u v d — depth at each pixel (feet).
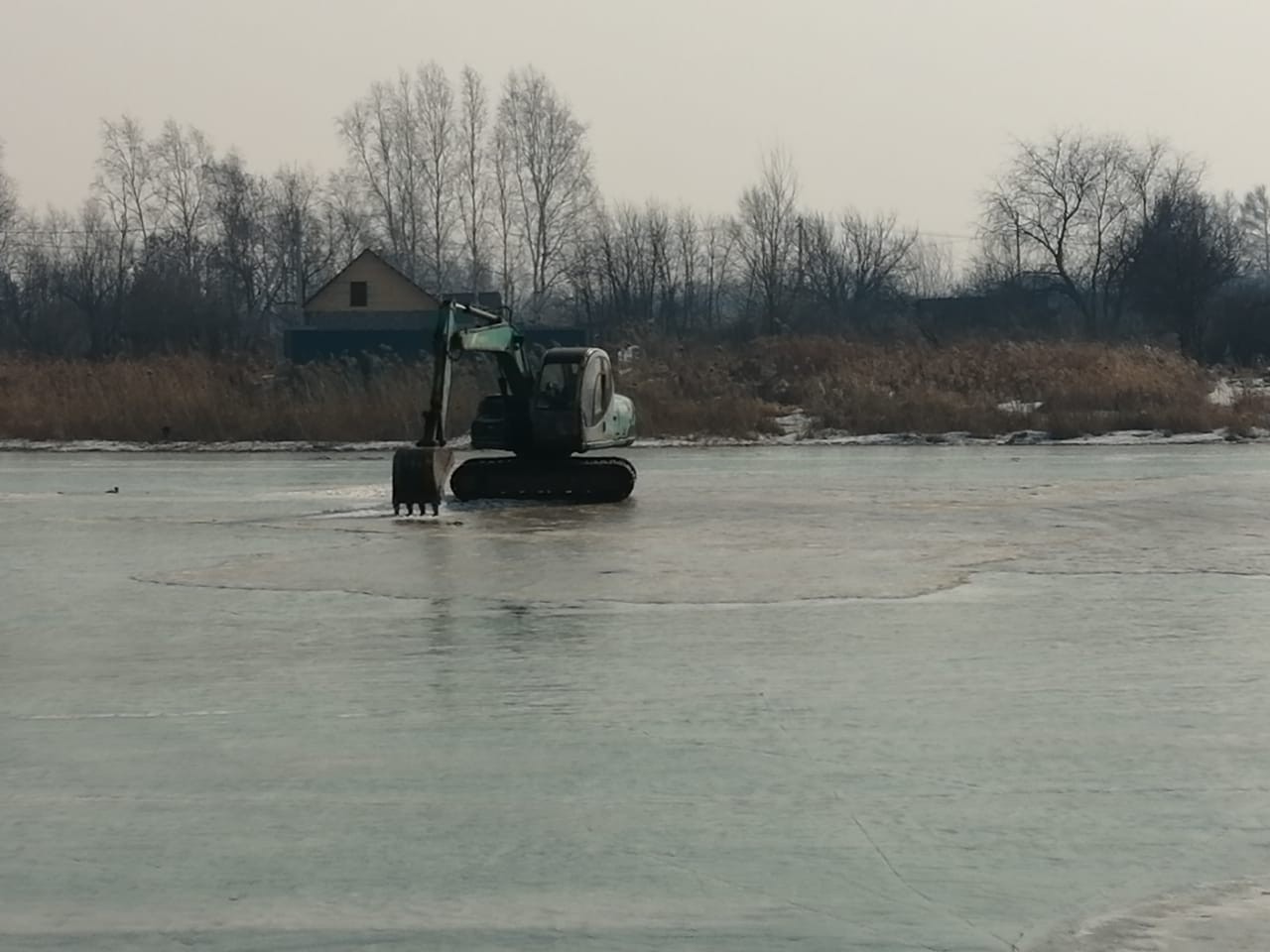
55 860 31.14
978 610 59.52
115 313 351.25
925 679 46.88
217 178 391.65
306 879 29.89
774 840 31.89
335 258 381.81
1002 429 166.81
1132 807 34.06
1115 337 300.81
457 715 42.75
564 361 103.86
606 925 27.37
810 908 28.12
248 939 26.94
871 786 35.63
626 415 113.39
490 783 36.06
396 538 83.97
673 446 160.56
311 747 39.55
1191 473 121.90
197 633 56.13
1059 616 58.13
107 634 56.13
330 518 95.61
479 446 107.55
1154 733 40.45
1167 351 212.64
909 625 56.29
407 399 170.71
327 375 183.52
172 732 41.27
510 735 40.45
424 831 32.65
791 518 91.81
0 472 136.26
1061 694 44.93
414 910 28.19
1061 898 28.60
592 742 39.65
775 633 54.80
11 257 377.30
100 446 167.32
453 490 104.83
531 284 350.43
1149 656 50.37
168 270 366.63
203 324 338.34
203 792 35.65
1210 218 369.71
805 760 37.91
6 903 28.76
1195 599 62.03
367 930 27.27
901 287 397.39
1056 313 357.41
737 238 353.10
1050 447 155.74
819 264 361.71
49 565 75.41
